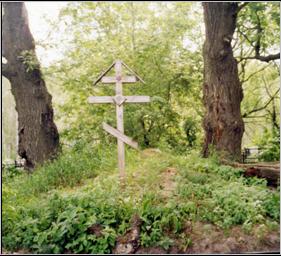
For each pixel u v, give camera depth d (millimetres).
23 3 8641
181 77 10352
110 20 10133
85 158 7512
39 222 4672
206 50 7453
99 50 10070
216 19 7238
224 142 7277
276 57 8305
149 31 10414
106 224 4590
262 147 8984
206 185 5602
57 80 10219
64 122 10680
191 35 10867
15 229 4699
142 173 6121
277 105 11125
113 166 7234
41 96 8727
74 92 10219
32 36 8883
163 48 10156
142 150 8055
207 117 7500
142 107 9539
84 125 9969
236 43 9547
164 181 5883
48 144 8680
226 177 6098
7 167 8789
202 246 4418
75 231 4477
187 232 4605
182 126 10445
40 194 6309
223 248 4371
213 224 4723
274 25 8664
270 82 11156
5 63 8578
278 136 9320
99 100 6566
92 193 5207
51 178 6816
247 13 8430
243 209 4789
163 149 8570
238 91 7473
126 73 9906
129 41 10430
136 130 9672
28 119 8609
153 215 4719
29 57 8344
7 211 4934
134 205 5027
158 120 10055
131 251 4383
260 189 5414
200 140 10289
